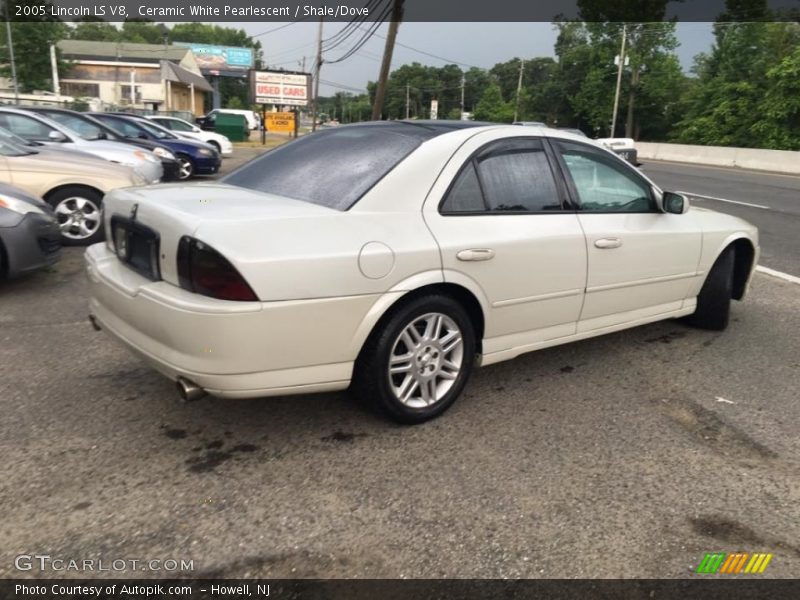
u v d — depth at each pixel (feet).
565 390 12.96
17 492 8.86
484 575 7.57
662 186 60.85
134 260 10.52
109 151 31.94
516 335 12.14
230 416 11.34
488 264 11.12
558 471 9.87
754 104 140.77
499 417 11.64
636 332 16.84
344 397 12.24
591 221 12.95
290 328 9.15
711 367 14.43
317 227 9.53
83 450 10.03
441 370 11.26
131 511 8.55
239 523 8.38
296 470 9.67
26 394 11.95
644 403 12.44
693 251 15.23
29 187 23.44
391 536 8.21
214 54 243.60
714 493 9.38
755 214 41.45
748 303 20.15
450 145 11.30
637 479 9.70
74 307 17.49
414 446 10.50
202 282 8.86
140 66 157.17
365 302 9.73
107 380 12.69
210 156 52.39
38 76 136.56
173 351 9.30
